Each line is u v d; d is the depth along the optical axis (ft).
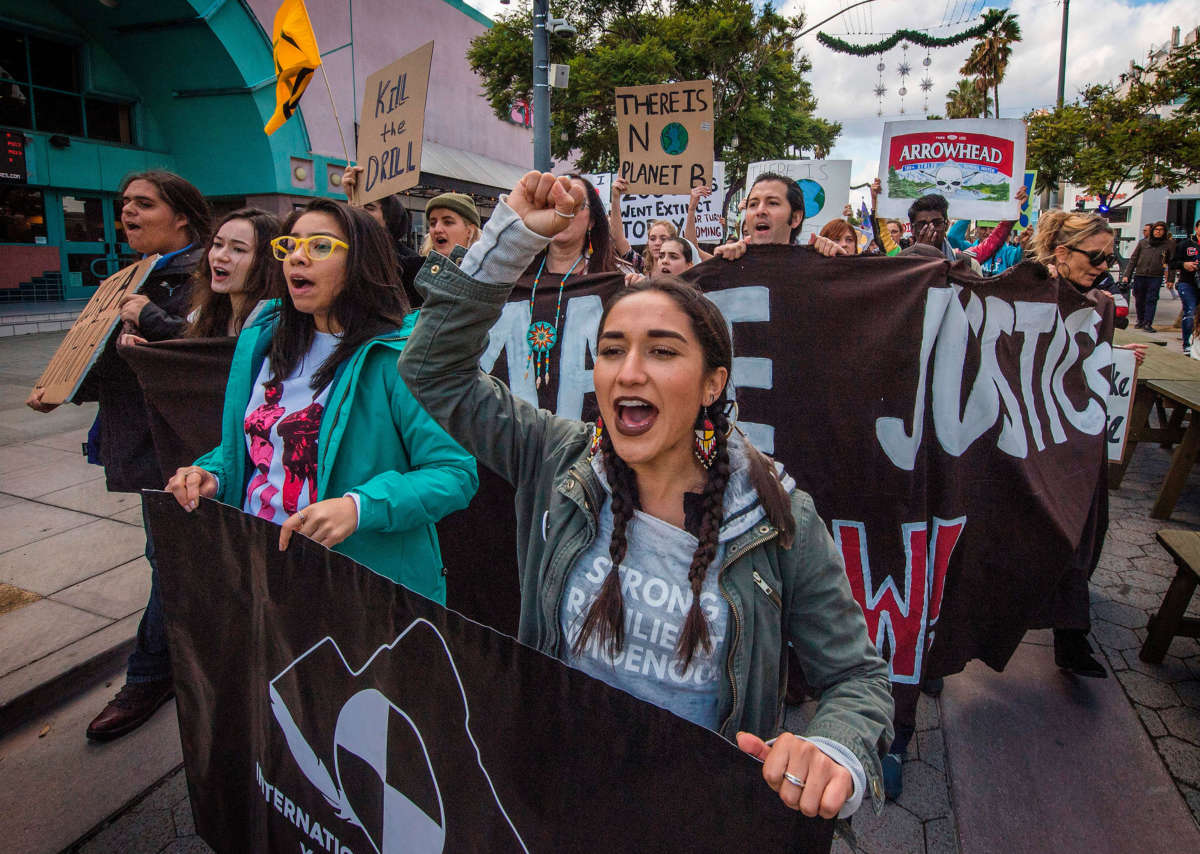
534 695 3.58
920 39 42.01
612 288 9.20
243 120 48.73
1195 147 43.24
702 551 3.75
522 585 4.57
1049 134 49.34
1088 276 10.25
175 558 5.12
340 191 54.90
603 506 4.10
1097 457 8.84
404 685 4.03
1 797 7.63
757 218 10.79
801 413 8.30
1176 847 7.13
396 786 4.20
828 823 3.05
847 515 8.27
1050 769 8.22
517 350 9.45
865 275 8.11
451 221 11.09
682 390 3.61
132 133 50.34
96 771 8.00
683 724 3.24
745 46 57.62
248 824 5.29
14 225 44.57
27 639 9.99
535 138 35.76
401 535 6.02
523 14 56.59
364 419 5.96
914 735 8.83
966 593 8.54
